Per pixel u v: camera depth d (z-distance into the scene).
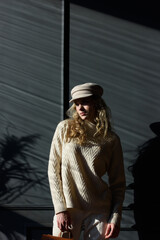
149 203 2.72
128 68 2.85
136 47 2.86
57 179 2.25
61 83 2.85
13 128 2.86
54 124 2.83
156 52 2.84
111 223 2.19
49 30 2.90
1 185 2.81
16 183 2.80
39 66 2.89
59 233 2.21
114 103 2.83
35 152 2.81
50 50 2.89
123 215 2.73
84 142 2.28
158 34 2.85
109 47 2.87
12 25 2.94
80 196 2.24
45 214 2.74
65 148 2.28
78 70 2.88
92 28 2.89
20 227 2.74
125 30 2.87
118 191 2.35
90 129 2.35
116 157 2.38
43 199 2.77
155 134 2.78
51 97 2.85
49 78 2.87
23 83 2.89
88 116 2.34
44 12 2.92
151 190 2.74
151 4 2.87
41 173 2.79
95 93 2.36
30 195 2.78
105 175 2.78
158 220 2.70
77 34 2.90
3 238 2.75
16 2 2.95
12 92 2.89
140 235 2.71
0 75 2.91
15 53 2.92
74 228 2.22
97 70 2.86
